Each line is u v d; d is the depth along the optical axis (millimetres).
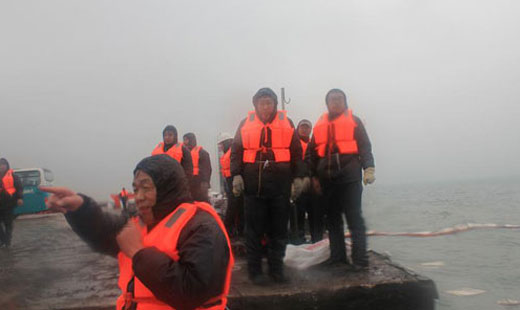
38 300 3471
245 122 4152
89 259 5574
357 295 3455
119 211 1842
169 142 7266
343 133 4266
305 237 7348
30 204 16547
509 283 3891
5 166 8117
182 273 1630
